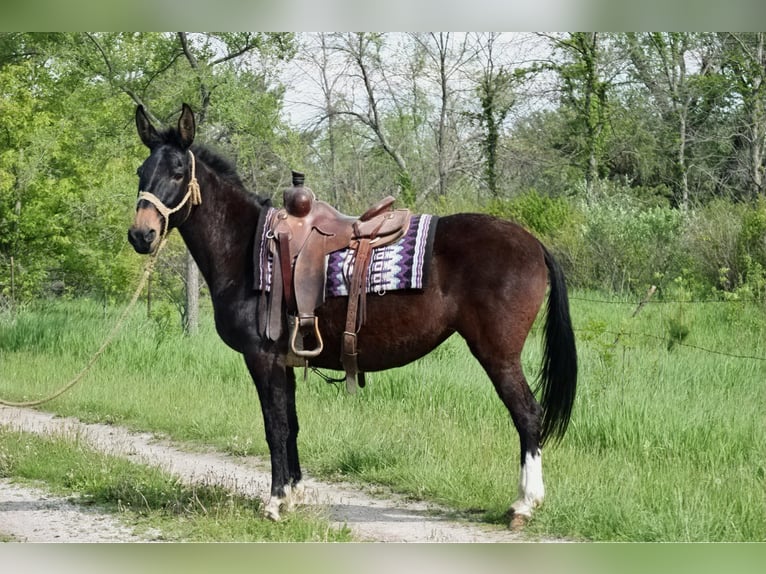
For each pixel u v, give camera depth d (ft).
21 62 56.95
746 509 17.12
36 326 48.78
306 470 22.80
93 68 50.14
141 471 21.49
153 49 50.49
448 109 80.33
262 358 17.71
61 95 57.36
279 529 16.96
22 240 57.98
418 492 20.16
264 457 24.61
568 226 57.21
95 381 35.40
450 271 17.12
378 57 78.43
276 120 48.98
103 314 54.39
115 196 50.90
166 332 44.04
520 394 17.01
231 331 18.11
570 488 18.33
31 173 54.13
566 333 17.56
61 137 55.31
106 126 51.78
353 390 17.87
